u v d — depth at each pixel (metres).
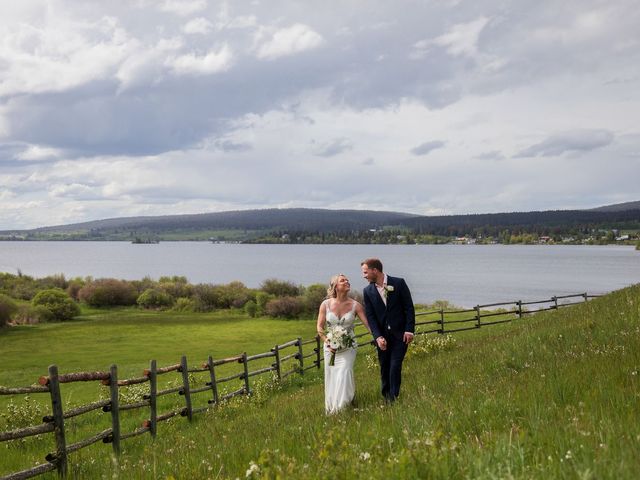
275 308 71.56
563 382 6.73
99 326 68.81
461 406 6.01
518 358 10.62
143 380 10.51
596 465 3.18
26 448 11.48
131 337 56.88
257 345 46.25
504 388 7.20
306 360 28.34
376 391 10.40
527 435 4.11
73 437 12.23
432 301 96.25
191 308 87.12
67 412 7.86
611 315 13.97
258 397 13.65
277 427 7.98
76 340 56.09
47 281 107.88
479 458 3.47
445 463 3.54
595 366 7.69
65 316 77.31
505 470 3.29
